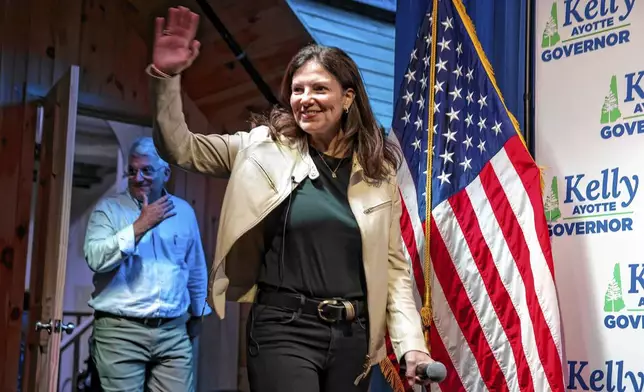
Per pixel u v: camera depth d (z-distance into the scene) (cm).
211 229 608
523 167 314
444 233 314
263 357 203
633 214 306
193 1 509
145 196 417
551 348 295
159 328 394
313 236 206
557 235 327
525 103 341
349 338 207
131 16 580
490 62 347
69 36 561
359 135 220
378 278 212
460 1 332
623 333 305
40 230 476
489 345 305
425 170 321
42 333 424
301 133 218
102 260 381
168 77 200
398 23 368
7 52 532
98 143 755
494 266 308
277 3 445
